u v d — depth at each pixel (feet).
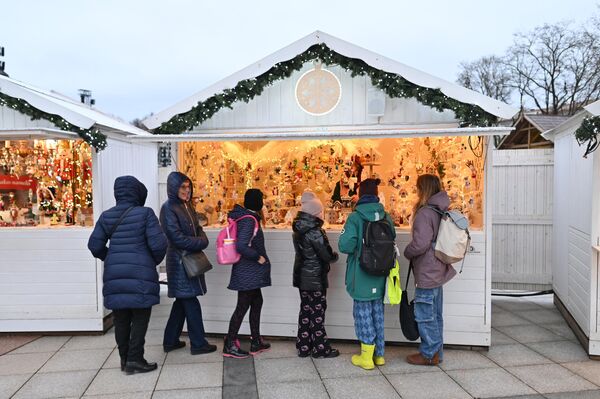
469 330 13.33
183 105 13.83
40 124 14.16
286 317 14.33
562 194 16.55
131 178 11.97
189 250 12.55
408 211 15.12
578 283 14.07
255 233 12.59
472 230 13.42
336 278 13.98
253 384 11.16
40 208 15.72
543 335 14.65
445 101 12.74
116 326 11.88
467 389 10.79
